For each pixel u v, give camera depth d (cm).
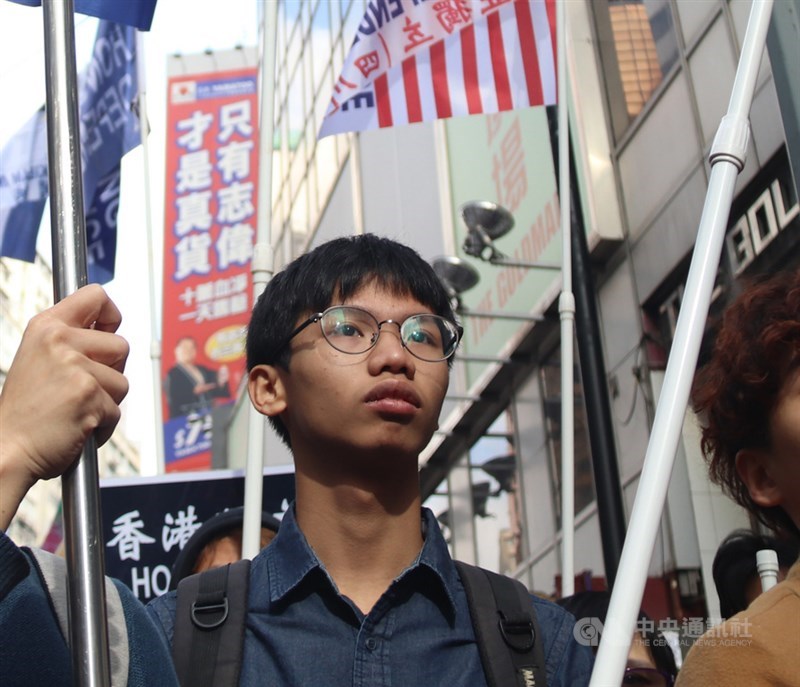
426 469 1123
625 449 782
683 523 661
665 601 674
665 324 752
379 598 216
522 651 214
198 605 216
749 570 303
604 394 525
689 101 727
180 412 1464
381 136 1280
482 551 1028
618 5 827
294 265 245
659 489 179
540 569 924
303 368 229
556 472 893
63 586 188
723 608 306
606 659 169
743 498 219
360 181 1330
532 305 891
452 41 461
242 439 1360
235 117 1460
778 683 180
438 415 232
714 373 215
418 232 1162
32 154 578
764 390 203
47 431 168
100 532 169
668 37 760
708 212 202
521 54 464
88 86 652
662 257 752
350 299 233
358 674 209
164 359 1457
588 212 812
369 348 227
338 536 225
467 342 1045
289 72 1752
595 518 810
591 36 856
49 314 176
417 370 228
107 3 354
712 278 195
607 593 316
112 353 176
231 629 212
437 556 224
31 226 572
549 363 908
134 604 194
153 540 451
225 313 1448
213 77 1477
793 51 358
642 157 784
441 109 452
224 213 1448
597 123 832
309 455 229
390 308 232
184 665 208
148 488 455
